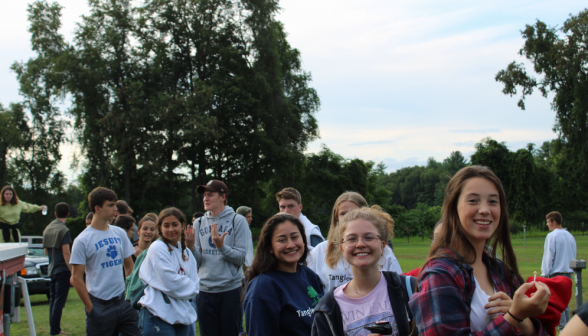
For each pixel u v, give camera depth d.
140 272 4.43
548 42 43.78
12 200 9.38
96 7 38.47
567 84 43.56
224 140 39.78
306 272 3.54
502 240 2.22
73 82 36.50
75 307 9.79
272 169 43.34
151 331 4.25
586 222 42.25
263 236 3.37
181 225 4.59
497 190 2.11
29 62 40.34
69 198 46.12
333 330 2.52
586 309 1.33
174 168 42.09
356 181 48.34
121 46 38.94
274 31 42.88
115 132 35.91
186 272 4.60
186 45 42.78
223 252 5.21
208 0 40.69
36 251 12.45
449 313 1.85
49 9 40.56
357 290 2.61
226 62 41.16
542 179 44.62
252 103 39.94
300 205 5.47
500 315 1.82
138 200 41.03
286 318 3.16
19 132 42.06
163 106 36.22
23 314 9.05
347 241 2.58
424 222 43.31
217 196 5.56
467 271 2.00
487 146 45.53
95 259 5.03
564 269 7.47
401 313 2.48
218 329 5.36
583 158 42.97
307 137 45.56
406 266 15.49
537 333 1.86
